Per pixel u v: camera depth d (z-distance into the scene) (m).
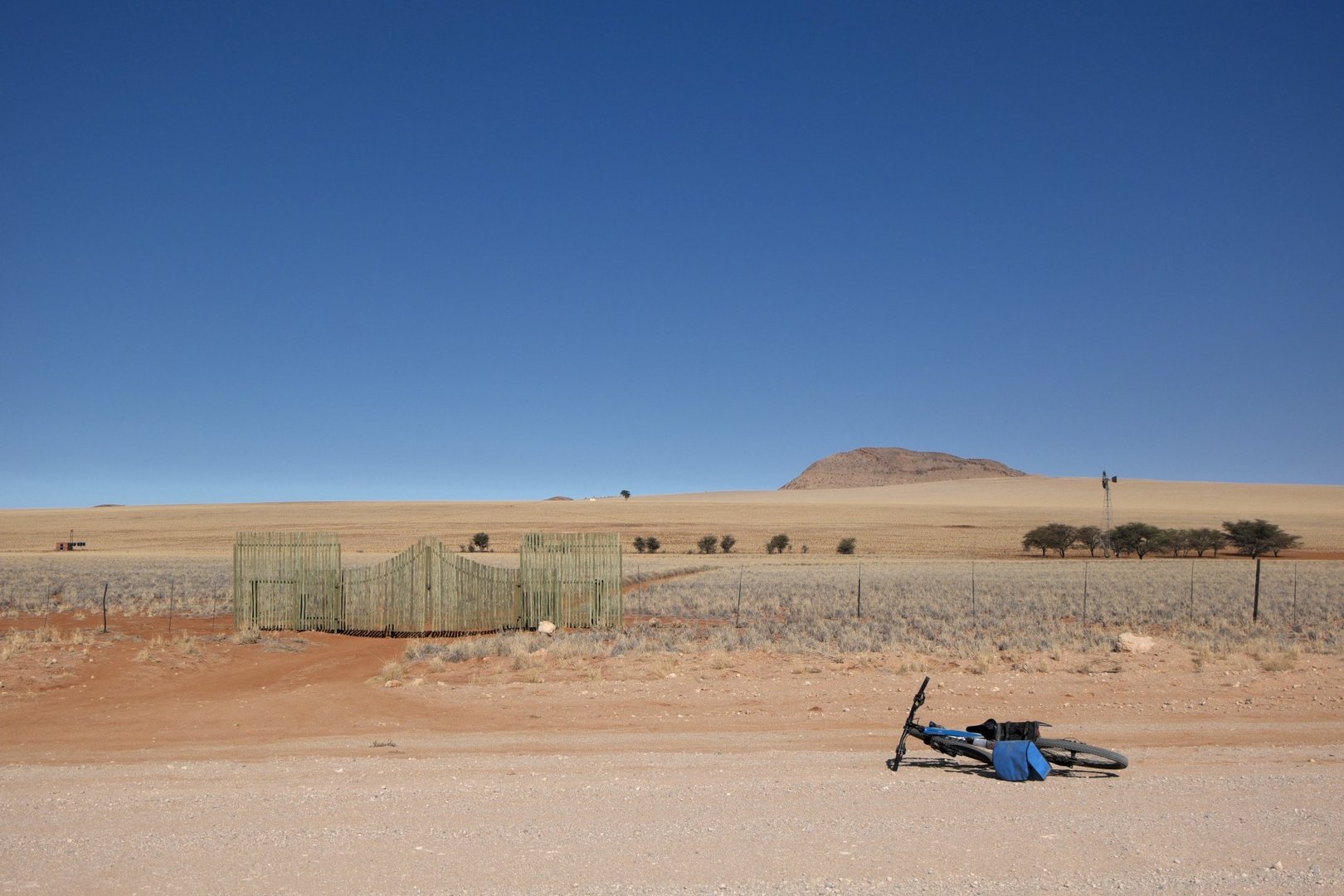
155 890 6.11
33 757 11.32
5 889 6.14
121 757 11.18
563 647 21.61
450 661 20.61
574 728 12.70
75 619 31.34
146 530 128.88
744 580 54.78
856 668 18.42
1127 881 6.22
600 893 6.00
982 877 6.28
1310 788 8.68
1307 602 38.22
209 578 53.47
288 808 8.05
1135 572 66.06
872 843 7.00
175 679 18.70
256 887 6.15
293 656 22.94
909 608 35.53
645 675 17.62
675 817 7.68
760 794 8.46
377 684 17.50
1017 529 127.88
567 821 7.55
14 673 18.02
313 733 12.63
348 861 6.62
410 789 8.73
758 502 190.00
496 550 101.00
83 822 7.69
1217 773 9.39
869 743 11.43
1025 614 32.94
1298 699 14.39
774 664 18.97
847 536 119.62
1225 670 17.55
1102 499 182.75
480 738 11.95
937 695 15.05
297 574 28.45
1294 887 6.13
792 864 6.52
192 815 7.87
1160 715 13.26
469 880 6.23
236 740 12.17
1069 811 7.85
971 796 8.37
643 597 41.53
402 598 27.92
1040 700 14.57
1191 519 136.38
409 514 155.38
